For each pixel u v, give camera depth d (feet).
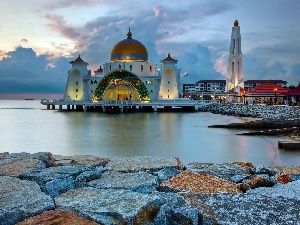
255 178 22.77
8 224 15.30
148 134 140.36
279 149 98.02
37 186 19.22
